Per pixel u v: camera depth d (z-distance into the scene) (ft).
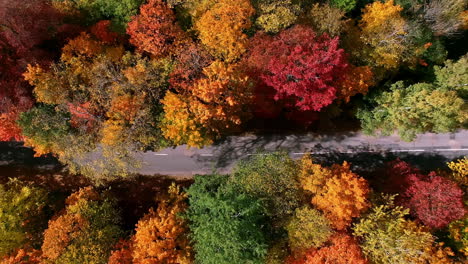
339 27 91.76
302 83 78.64
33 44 84.02
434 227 85.66
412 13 102.01
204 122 84.43
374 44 91.40
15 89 84.64
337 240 77.77
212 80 83.51
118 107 84.69
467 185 93.81
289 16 88.28
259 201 79.36
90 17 96.94
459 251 86.43
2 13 78.43
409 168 96.02
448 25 100.42
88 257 80.69
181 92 87.81
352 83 87.61
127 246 87.51
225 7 85.97
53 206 98.58
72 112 86.84
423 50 96.78
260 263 76.48
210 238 73.82
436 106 84.69
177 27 90.68
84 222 84.43
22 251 80.79
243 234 75.31
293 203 82.84
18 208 87.10
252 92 88.02
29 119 88.79
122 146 88.94
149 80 87.86
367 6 96.84
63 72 86.43
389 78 108.27
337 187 77.77
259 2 91.45
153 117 89.25
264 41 84.74
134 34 89.25
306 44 81.76
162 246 78.13
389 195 89.66
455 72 91.20
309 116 104.47
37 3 85.30
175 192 94.07
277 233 85.40
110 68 89.30
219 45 87.35
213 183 88.28
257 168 87.04
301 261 81.76
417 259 77.25
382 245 77.41
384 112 95.86
